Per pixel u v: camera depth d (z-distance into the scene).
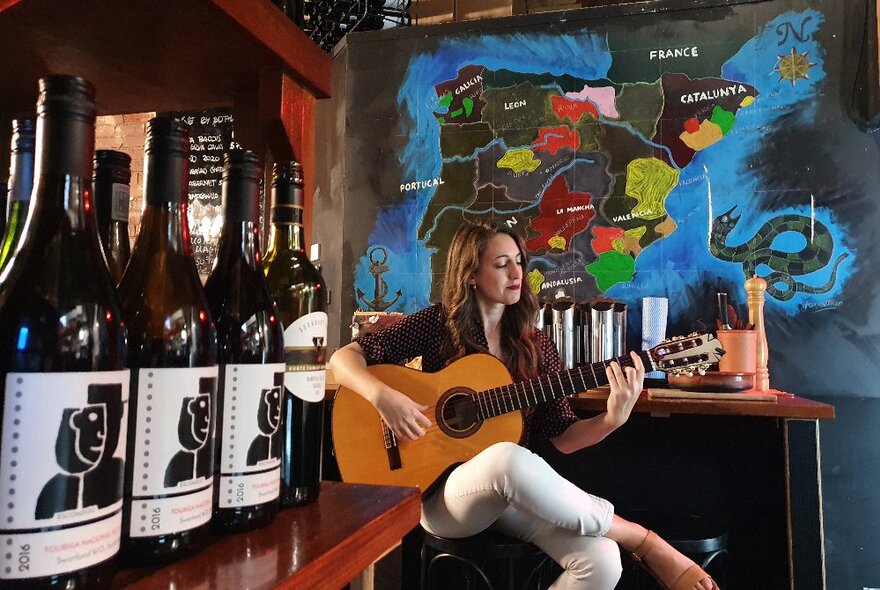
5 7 0.53
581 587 1.55
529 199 2.87
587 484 2.29
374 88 3.12
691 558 1.86
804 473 1.72
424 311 2.06
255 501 0.52
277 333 0.56
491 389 1.84
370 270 3.07
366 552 0.54
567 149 2.83
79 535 0.36
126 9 0.57
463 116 2.99
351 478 1.82
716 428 2.19
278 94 0.71
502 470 1.54
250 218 0.58
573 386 1.80
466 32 3.00
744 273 2.58
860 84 2.49
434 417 1.83
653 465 2.24
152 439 0.44
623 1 2.99
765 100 2.61
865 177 2.48
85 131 0.40
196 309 0.49
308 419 0.62
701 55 2.69
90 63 0.70
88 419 0.37
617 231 2.74
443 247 2.98
